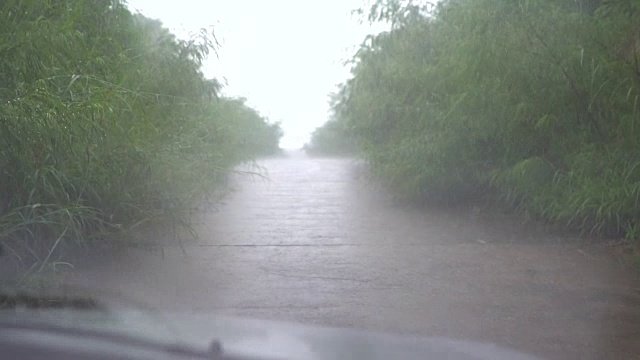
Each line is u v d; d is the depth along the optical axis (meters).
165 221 9.46
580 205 9.76
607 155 10.03
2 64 7.38
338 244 10.02
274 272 8.26
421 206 13.66
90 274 7.59
